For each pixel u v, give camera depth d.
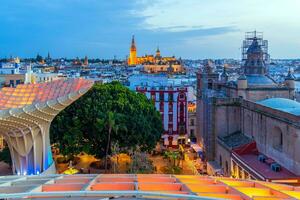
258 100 95.69
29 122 66.81
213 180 39.28
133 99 90.00
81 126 83.12
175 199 29.77
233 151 79.38
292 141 64.62
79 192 30.66
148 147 88.00
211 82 109.56
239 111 93.25
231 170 79.88
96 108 83.19
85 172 83.38
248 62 104.06
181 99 118.94
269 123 74.06
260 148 78.69
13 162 74.75
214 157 94.69
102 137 82.50
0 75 127.38
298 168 62.62
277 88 96.00
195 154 107.00
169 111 118.56
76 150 83.25
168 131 118.69
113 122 78.50
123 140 83.56
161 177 40.00
